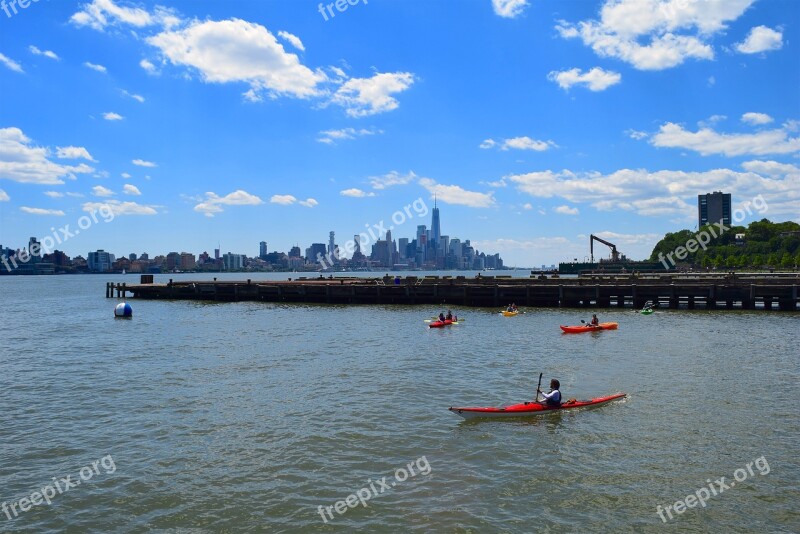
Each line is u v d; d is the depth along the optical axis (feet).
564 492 50.83
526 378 94.27
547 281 230.48
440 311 207.72
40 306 260.21
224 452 61.11
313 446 62.49
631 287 207.62
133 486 53.31
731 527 44.75
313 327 162.91
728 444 61.57
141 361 112.47
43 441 65.72
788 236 564.30
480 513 47.26
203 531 45.27
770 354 112.16
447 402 79.66
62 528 46.16
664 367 100.83
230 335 147.43
